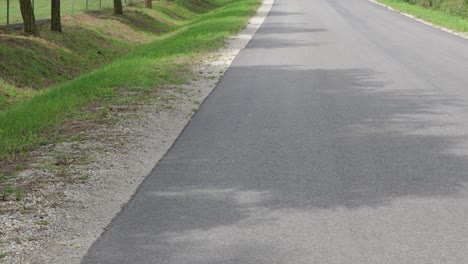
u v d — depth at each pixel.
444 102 12.27
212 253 5.60
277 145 9.24
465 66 17.19
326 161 8.37
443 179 7.52
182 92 13.92
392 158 8.45
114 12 38.22
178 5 55.22
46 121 11.34
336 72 16.34
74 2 47.22
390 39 24.77
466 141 9.30
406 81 14.77
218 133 10.09
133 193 7.27
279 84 14.65
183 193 7.23
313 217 6.39
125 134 10.12
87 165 8.41
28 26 25.56
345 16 38.22
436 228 6.05
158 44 27.61
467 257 5.41
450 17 35.88
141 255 5.59
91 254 5.64
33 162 8.65
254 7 48.62
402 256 5.45
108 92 14.15
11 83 20.03
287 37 26.20
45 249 5.78
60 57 24.72
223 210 6.66
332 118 10.95
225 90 14.07
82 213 6.66
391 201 6.80
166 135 10.07
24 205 6.90
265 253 5.57
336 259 5.41
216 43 24.31
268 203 6.83
